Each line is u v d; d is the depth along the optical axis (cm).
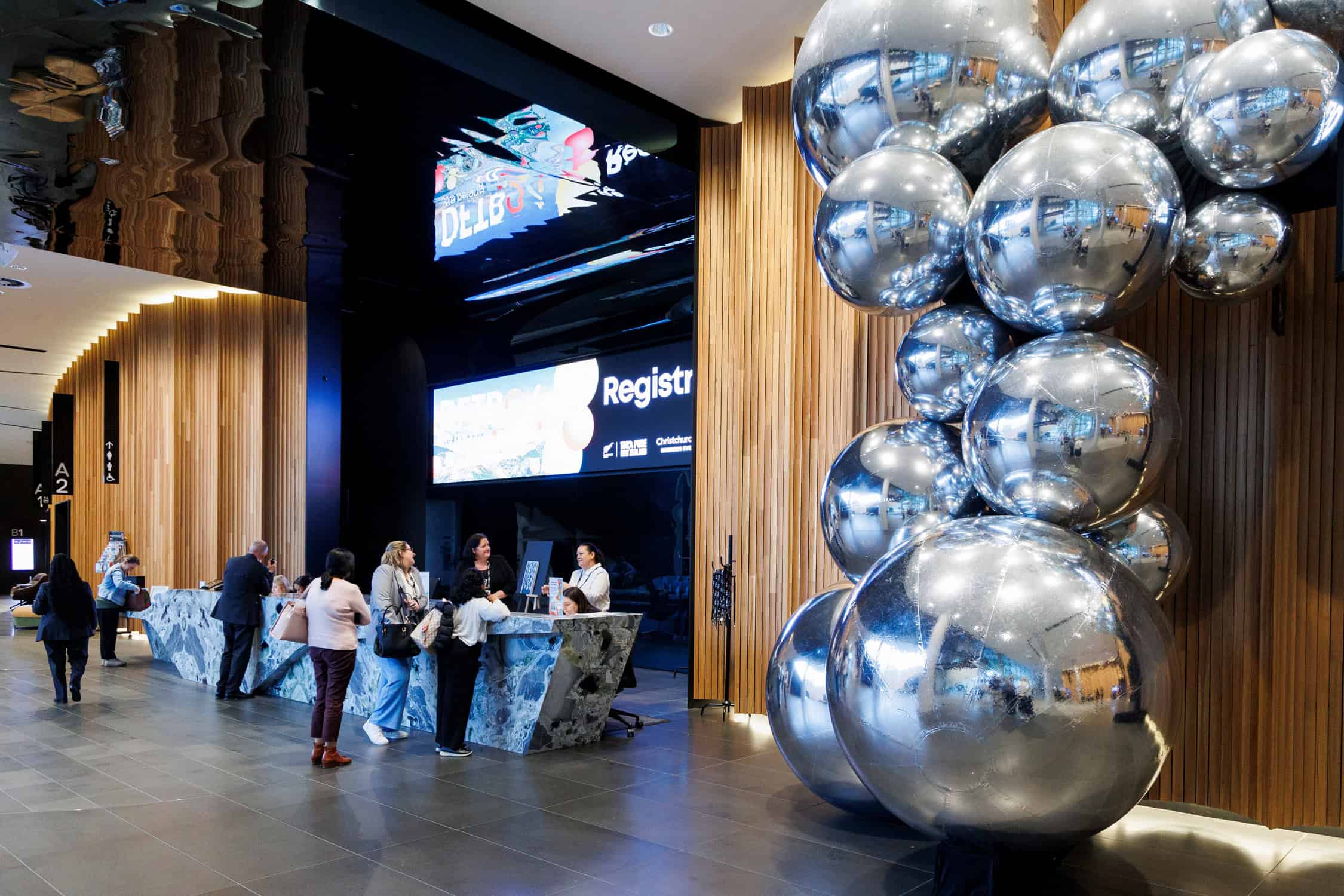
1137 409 299
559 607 627
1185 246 356
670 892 345
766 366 700
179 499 1291
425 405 1321
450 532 1291
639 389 1019
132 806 459
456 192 927
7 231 975
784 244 696
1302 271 442
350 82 659
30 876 362
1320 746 427
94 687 864
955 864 324
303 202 905
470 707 572
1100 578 283
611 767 538
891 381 625
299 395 1240
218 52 612
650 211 921
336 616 552
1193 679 464
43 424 2184
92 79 639
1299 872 375
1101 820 279
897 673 280
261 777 516
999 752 266
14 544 3022
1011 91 367
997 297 326
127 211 917
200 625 902
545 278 1117
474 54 624
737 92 720
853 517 396
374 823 429
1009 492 321
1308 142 309
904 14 358
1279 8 351
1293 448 439
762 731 645
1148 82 342
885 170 352
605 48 652
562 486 1160
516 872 365
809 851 390
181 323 1304
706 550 729
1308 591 434
